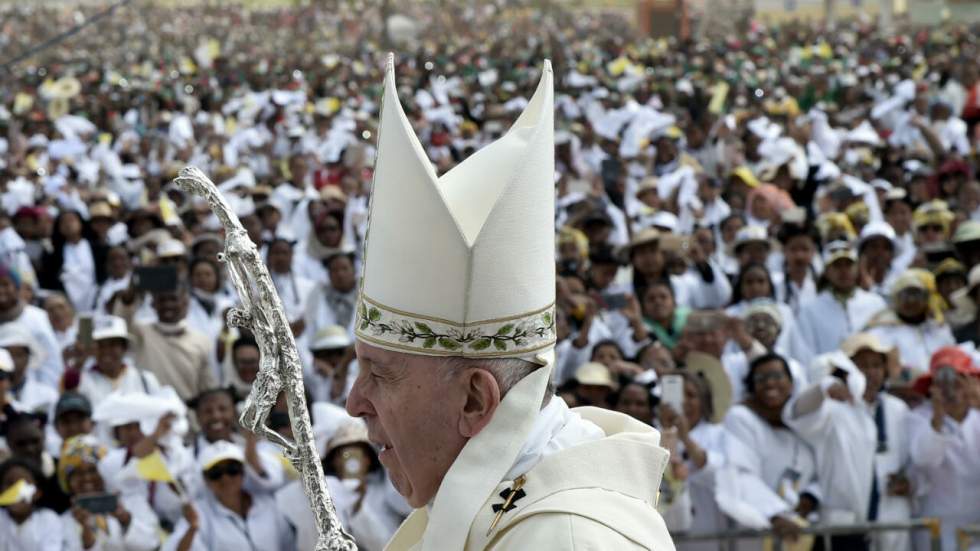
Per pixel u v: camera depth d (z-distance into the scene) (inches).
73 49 6855.3
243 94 3814.0
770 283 1258.0
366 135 2743.6
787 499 908.6
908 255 1550.2
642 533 285.9
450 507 291.4
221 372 1184.2
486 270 292.2
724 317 1033.5
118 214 1819.6
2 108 3703.3
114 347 1079.6
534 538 282.4
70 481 838.5
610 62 4702.3
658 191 1942.7
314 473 274.5
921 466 920.9
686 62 4785.9
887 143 2566.4
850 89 3543.3
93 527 823.1
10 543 819.4
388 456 310.8
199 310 1258.0
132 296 1225.4
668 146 2256.4
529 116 317.7
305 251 1512.1
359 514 845.2
